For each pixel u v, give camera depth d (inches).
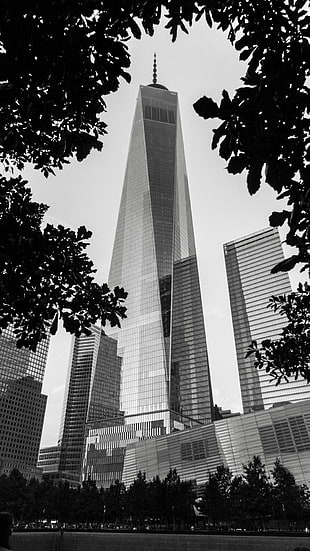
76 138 214.4
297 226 161.0
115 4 165.5
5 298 282.4
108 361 6235.2
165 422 5305.1
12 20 165.9
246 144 147.0
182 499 2422.5
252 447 3070.9
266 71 146.3
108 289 306.5
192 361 6102.4
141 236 6884.8
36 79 183.5
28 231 276.4
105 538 1437.0
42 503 3016.7
